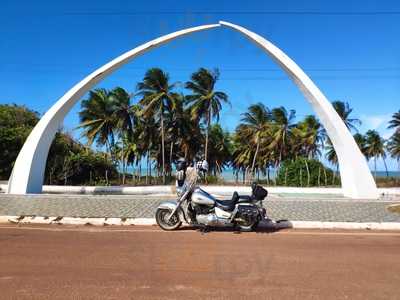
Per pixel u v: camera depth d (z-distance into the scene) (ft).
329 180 103.04
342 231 28.43
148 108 116.78
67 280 15.67
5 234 25.67
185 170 29.78
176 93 125.29
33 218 31.37
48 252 20.57
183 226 29.71
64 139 107.55
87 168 101.45
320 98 52.90
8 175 88.69
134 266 17.93
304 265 18.44
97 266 17.85
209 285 15.26
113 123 126.00
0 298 13.50
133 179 143.13
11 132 87.97
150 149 143.13
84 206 37.55
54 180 97.09
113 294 14.06
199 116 127.54
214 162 178.60
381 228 29.81
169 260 19.12
